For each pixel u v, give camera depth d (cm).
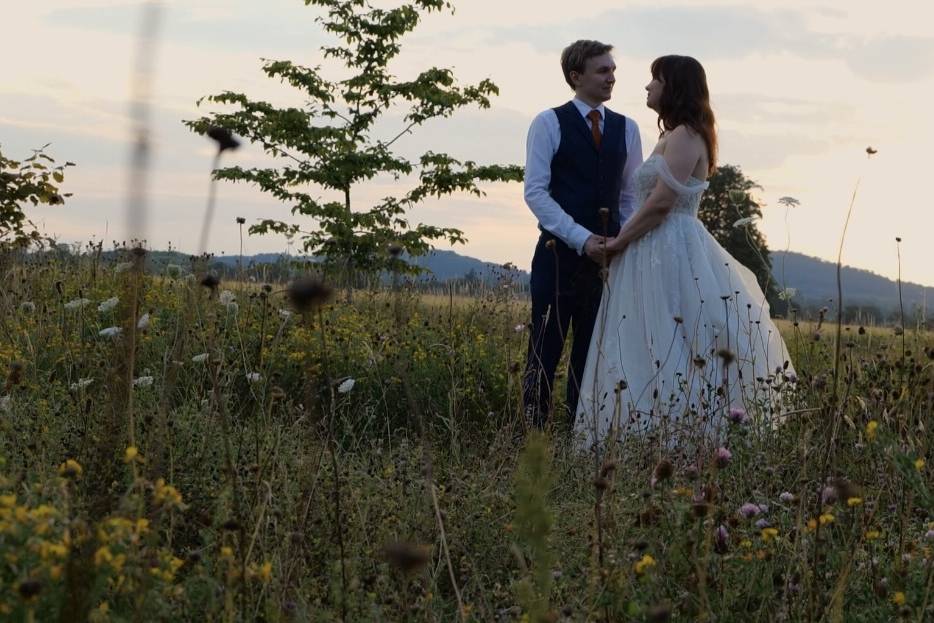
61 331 643
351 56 2138
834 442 344
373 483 372
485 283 892
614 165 642
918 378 418
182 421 412
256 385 548
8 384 411
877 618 268
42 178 818
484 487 393
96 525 213
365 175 2070
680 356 563
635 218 584
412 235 2003
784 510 329
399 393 613
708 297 566
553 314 624
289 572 260
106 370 438
